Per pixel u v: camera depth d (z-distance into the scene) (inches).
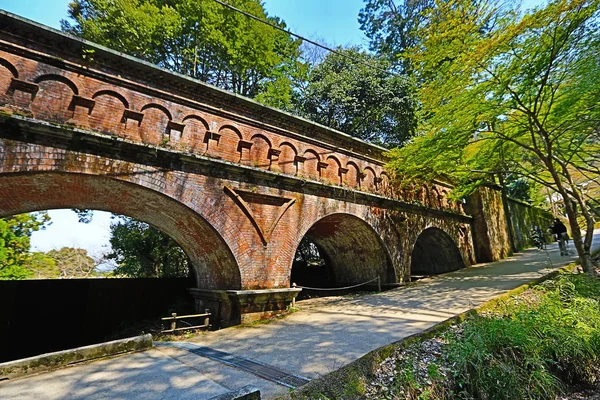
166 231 367.2
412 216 557.3
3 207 277.4
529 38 331.9
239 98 346.6
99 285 440.1
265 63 725.3
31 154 224.8
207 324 333.4
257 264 333.4
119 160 261.6
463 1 335.6
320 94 706.8
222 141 332.2
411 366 186.1
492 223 739.4
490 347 208.1
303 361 192.2
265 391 152.4
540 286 351.6
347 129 759.7
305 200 392.8
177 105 308.3
